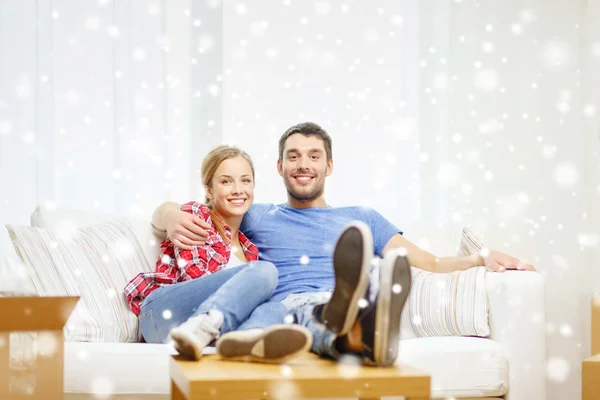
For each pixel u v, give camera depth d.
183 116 3.08
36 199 2.93
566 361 3.00
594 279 3.00
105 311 2.07
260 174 3.09
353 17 3.16
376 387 1.32
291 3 3.15
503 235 3.05
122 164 3.00
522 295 2.11
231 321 1.67
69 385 1.80
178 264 2.12
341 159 3.12
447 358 1.99
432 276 2.32
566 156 3.04
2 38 2.93
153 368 1.83
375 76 3.16
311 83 3.14
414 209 3.11
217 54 3.16
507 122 3.08
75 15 3.00
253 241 2.40
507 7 3.10
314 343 1.51
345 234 1.39
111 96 3.01
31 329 1.47
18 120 2.93
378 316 1.37
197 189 3.10
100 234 2.25
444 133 3.12
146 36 3.05
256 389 1.29
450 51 3.13
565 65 3.05
